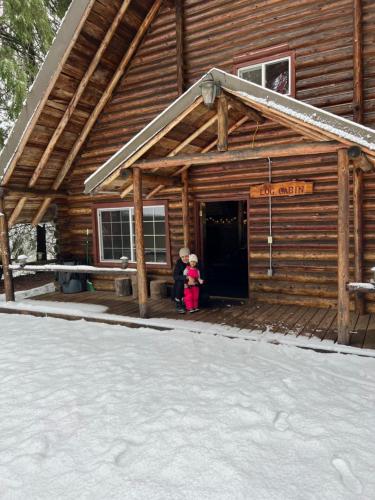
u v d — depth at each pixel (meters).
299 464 2.67
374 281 4.70
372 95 6.28
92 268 7.16
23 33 10.65
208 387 3.86
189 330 5.84
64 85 7.61
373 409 3.40
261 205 7.45
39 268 7.79
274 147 4.90
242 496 2.37
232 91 4.94
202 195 8.01
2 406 3.66
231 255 12.50
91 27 7.17
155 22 8.14
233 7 7.32
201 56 7.75
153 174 6.95
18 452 2.91
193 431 3.07
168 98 8.20
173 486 2.47
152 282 8.24
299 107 4.62
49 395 3.83
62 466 2.73
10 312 7.69
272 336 5.36
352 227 6.68
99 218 9.45
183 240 8.36
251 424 3.17
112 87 8.42
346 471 2.59
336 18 6.44
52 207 10.14
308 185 6.88
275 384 3.88
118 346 5.30
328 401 3.54
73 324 6.59
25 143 7.85
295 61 6.78
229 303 7.47
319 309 6.88
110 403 3.61
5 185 8.32
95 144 9.19
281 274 7.35
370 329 5.61
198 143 6.71
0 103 11.56
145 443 2.95
